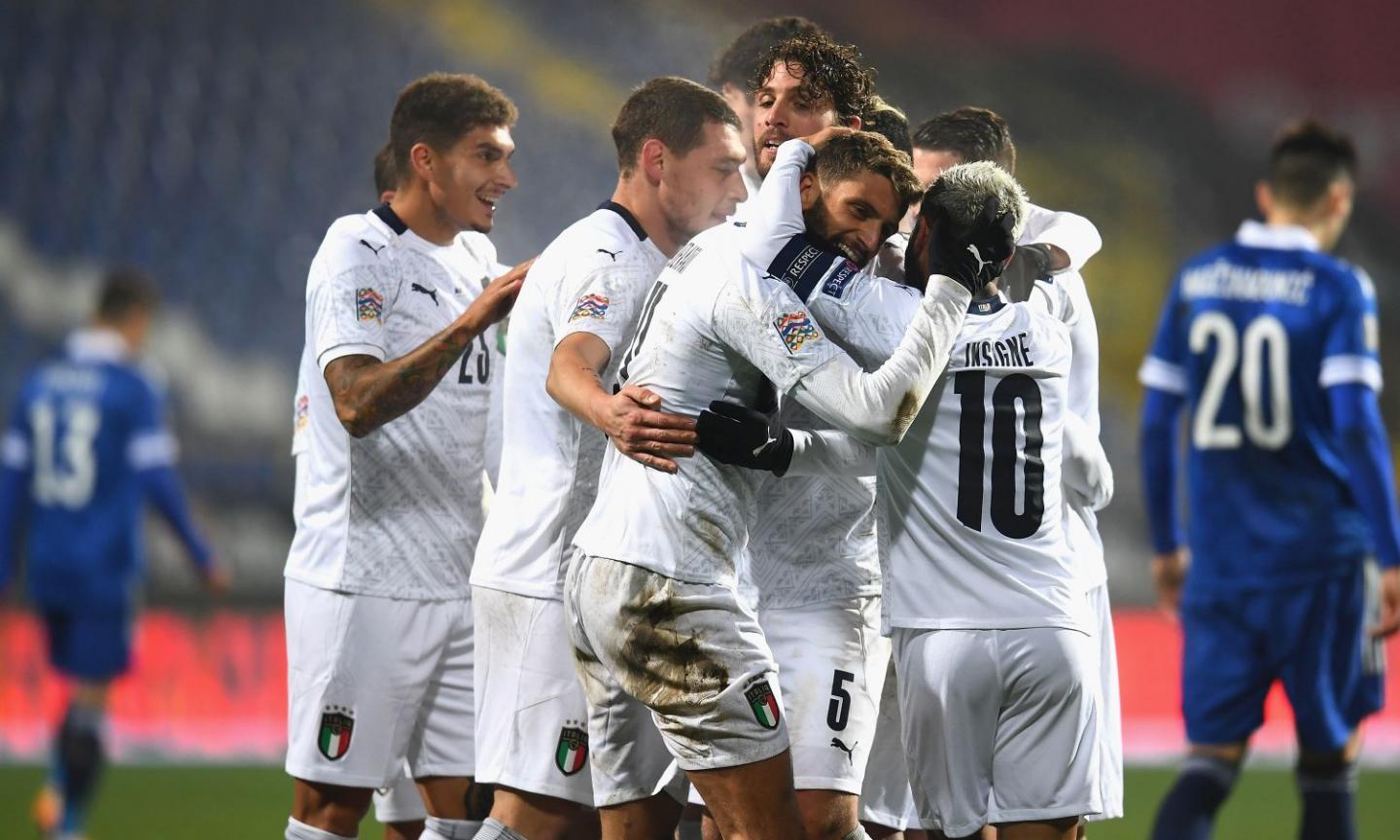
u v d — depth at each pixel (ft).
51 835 75.00
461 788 48.39
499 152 48.01
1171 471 60.13
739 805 36.86
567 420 42.57
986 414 38.24
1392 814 88.89
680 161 42.11
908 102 251.60
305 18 226.58
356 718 46.68
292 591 47.65
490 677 43.45
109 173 194.59
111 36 212.64
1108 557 165.37
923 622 38.52
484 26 237.25
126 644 78.95
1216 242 239.09
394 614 47.11
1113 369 212.84
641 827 40.57
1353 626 57.31
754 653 36.88
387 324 47.50
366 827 83.76
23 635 120.57
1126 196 244.01
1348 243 251.80
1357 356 56.49
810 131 41.63
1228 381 58.39
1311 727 57.11
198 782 96.68
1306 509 57.47
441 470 47.93
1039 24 279.08
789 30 48.14
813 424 41.19
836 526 41.27
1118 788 43.09
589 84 232.32
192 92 209.05
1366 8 277.85
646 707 39.63
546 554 42.63
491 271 51.11
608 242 42.06
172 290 182.19
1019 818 38.29
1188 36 278.26
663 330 37.58
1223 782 57.31
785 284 36.42
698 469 36.78
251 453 156.76
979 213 35.65
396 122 48.39
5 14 210.38
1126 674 132.46
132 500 79.92
